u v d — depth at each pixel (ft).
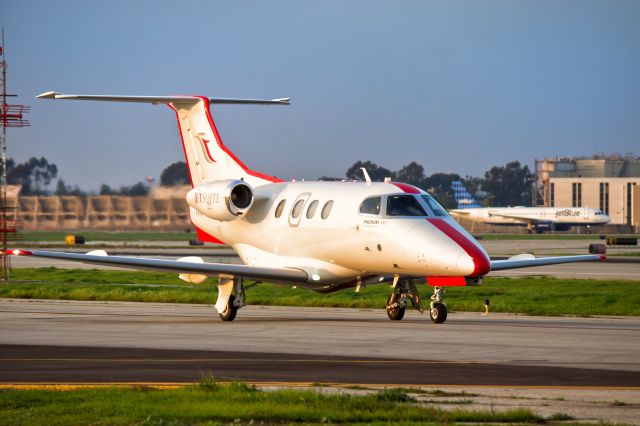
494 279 472.03
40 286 426.51
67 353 198.90
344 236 277.03
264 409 128.57
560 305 328.29
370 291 393.91
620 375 165.89
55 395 139.44
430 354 196.24
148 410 128.77
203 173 335.06
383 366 177.37
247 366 177.47
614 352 199.52
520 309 316.60
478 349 204.85
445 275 255.09
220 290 285.02
